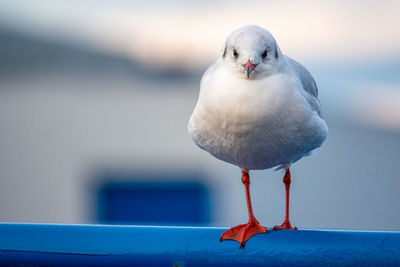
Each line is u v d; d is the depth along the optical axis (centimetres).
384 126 1555
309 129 544
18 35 1558
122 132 1402
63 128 1393
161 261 487
